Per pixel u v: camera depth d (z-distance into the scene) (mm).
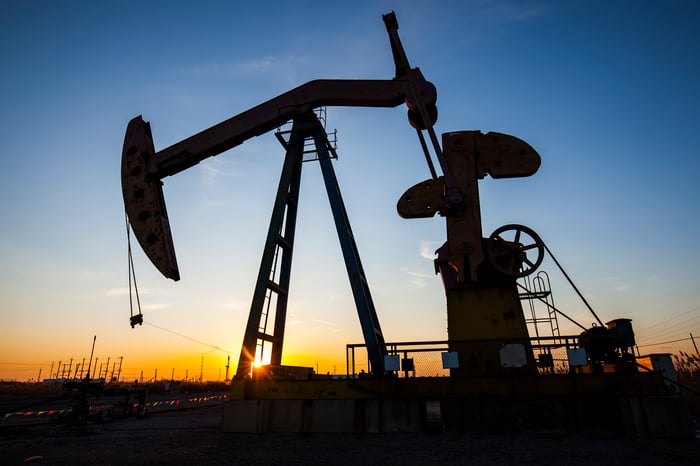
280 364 12156
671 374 8312
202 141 12750
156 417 15719
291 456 6676
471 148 10898
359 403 9219
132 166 13086
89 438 9508
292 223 13367
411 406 8945
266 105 12664
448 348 9719
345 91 12102
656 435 7797
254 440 8422
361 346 9648
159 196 12945
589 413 8250
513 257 9977
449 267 10883
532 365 9273
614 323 9016
